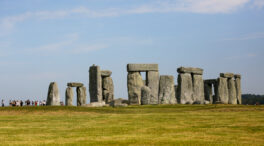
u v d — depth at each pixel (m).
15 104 63.88
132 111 52.00
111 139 24.81
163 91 70.50
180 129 29.42
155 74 74.06
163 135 26.56
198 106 59.94
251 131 28.34
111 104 69.12
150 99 71.38
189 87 77.12
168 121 35.00
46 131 29.25
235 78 92.00
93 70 77.06
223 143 23.55
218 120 35.12
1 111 47.59
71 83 74.88
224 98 85.12
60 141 24.33
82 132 28.53
